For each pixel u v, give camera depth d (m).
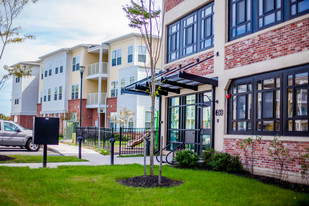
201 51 13.20
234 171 10.11
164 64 15.71
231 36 11.71
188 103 14.16
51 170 9.30
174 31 15.40
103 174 8.92
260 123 10.12
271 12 10.06
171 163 11.52
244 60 10.84
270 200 6.28
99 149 17.59
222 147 11.41
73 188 7.11
